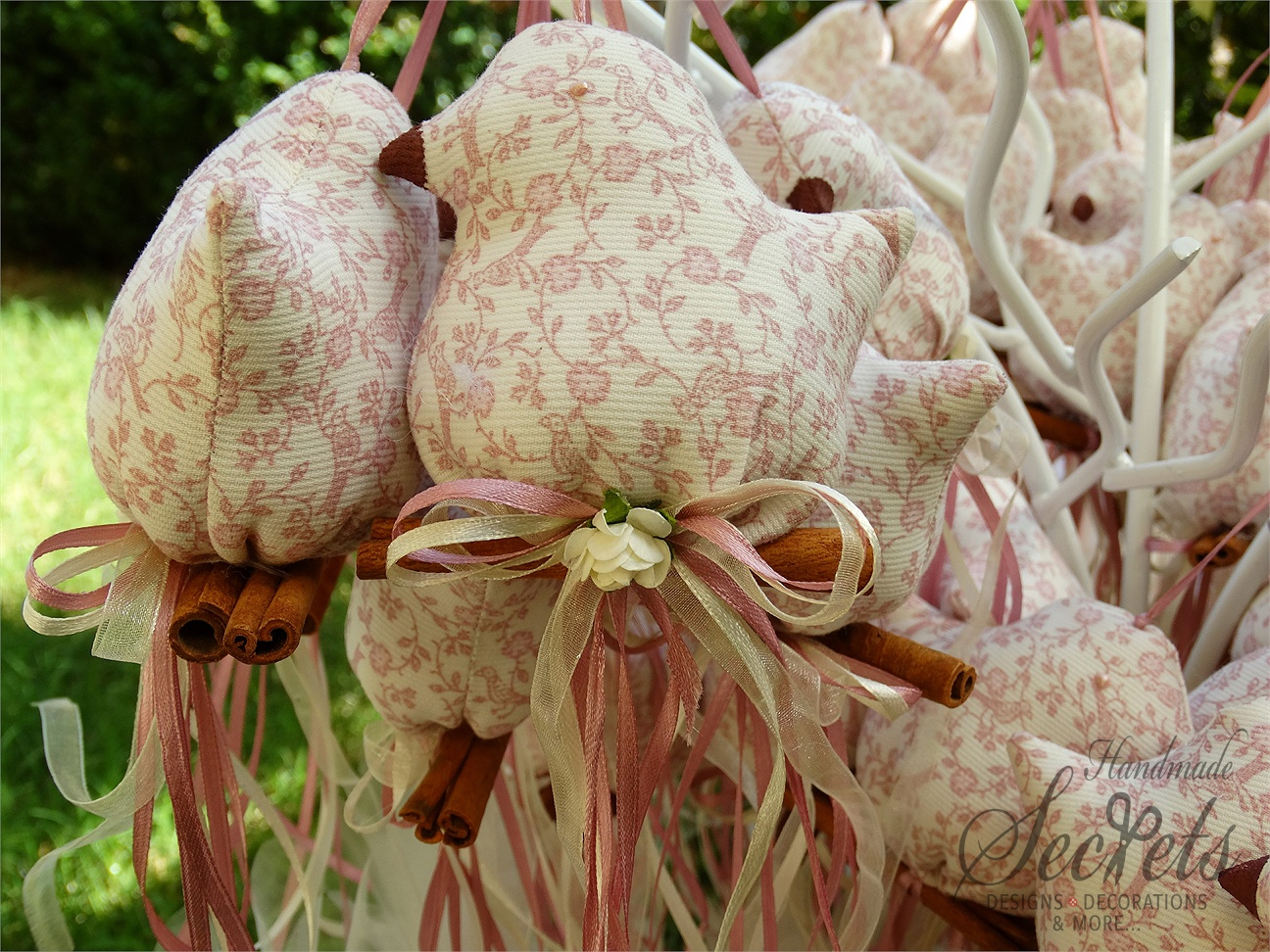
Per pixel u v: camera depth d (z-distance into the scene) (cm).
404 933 40
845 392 29
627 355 26
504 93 28
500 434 27
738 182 28
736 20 120
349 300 28
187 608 28
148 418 27
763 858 29
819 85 54
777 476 27
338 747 41
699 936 36
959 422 30
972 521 41
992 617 38
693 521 27
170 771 30
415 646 32
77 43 142
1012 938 35
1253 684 35
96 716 62
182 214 28
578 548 27
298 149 29
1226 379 40
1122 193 46
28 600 30
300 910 41
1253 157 49
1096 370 37
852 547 26
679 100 28
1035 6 46
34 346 118
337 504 28
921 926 39
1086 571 43
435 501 27
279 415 27
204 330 26
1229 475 38
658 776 30
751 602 28
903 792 35
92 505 85
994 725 34
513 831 38
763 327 27
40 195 151
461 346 27
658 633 35
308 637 36
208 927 31
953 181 47
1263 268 43
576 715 29
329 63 138
